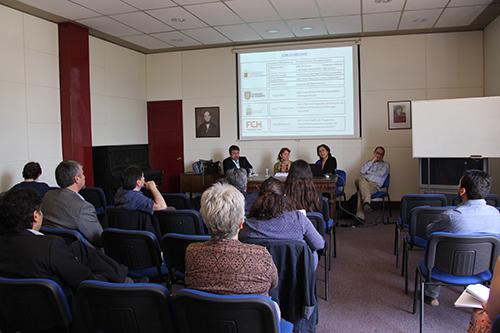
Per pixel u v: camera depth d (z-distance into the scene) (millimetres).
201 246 1653
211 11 5598
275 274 1688
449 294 3363
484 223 2539
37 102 5609
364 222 6250
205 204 1660
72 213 2777
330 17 6000
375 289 3514
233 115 7914
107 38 6961
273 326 1440
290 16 5918
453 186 5656
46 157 5754
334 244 4480
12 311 1794
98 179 6645
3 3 5055
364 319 2943
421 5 5492
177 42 7414
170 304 1604
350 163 7398
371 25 6480
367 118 7293
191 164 8203
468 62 6883
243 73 7789
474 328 1796
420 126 5707
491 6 5574
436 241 2451
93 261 2148
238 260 1587
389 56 7152
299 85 7527
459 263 2445
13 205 1852
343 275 3875
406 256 3412
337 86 7363
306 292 2152
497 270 1534
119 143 7449
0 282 1705
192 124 8148
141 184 3379
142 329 1644
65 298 1758
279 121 7672
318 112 7473
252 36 7090
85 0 5012
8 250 1837
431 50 7004
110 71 7199
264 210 2254
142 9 5430
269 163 7766
